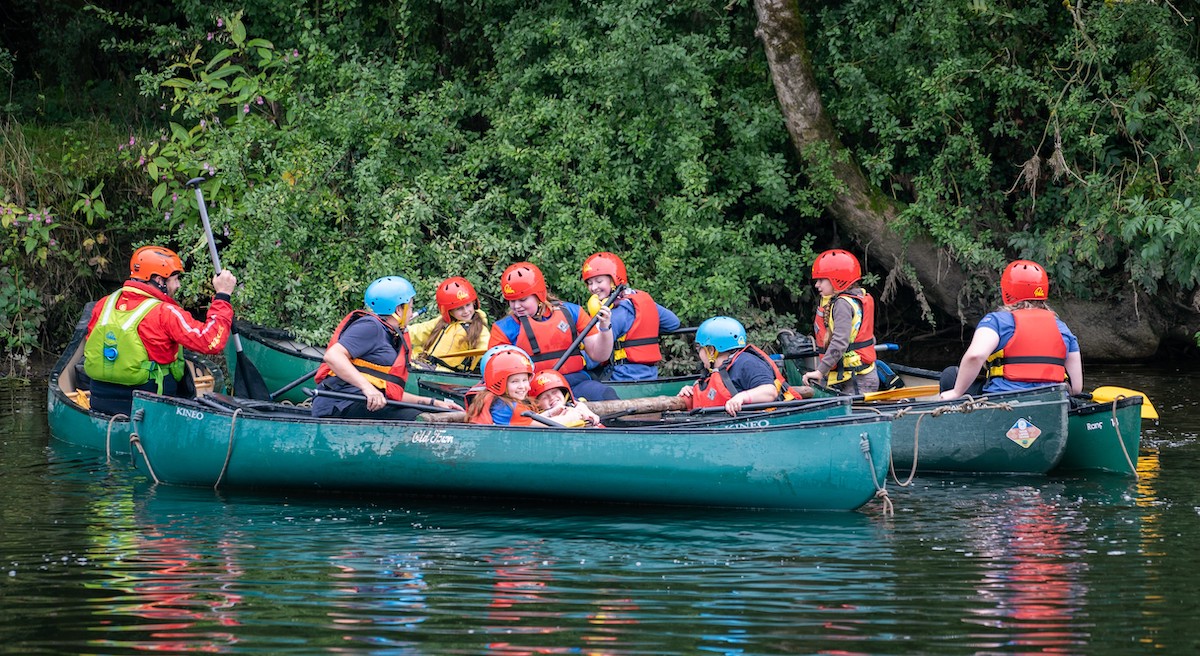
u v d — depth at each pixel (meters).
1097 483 12.50
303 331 19.72
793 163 23.19
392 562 9.31
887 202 22.08
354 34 23.67
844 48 22.86
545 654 7.14
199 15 24.27
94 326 14.19
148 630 7.60
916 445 11.78
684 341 20.77
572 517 11.04
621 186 21.23
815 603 8.14
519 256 21.64
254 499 11.87
